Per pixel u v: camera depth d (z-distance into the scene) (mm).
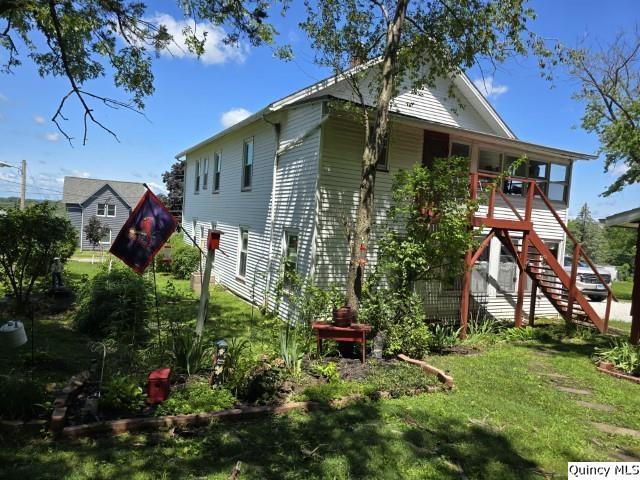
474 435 4863
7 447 4016
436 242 8766
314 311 8586
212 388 5461
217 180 18031
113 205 36250
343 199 10734
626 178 22203
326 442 4477
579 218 49656
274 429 4719
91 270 18906
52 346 7262
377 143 8500
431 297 12508
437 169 8891
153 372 5258
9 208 9555
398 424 5020
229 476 3738
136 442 4289
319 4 9023
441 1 9047
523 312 14570
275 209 12398
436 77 13625
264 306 11516
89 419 4578
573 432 5191
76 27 7949
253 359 6102
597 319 12203
